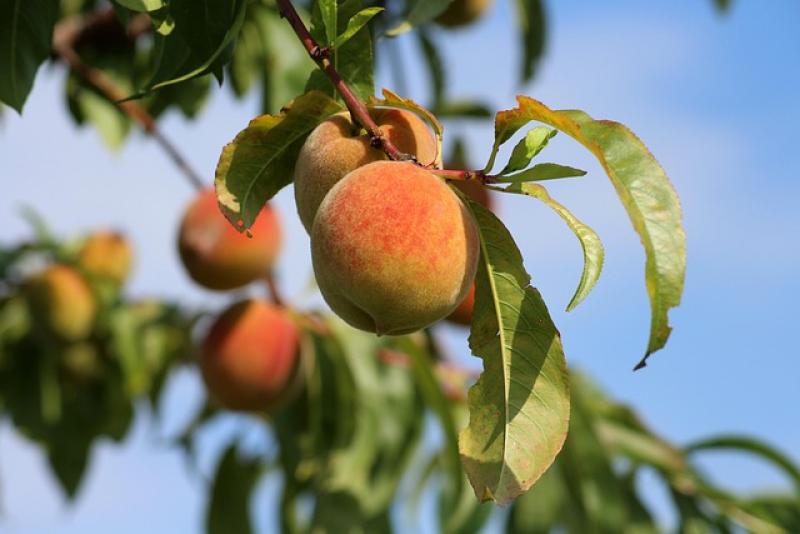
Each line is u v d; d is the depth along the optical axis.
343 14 2.58
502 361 2.44
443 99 5.48
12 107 3.06
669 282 2.14
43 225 6.11
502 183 2.35
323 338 5.30
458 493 4.98
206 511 5.73
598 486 4.91
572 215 2.27
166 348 5.93
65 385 6.00
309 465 5.35
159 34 2.71
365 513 5.27
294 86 4.37
